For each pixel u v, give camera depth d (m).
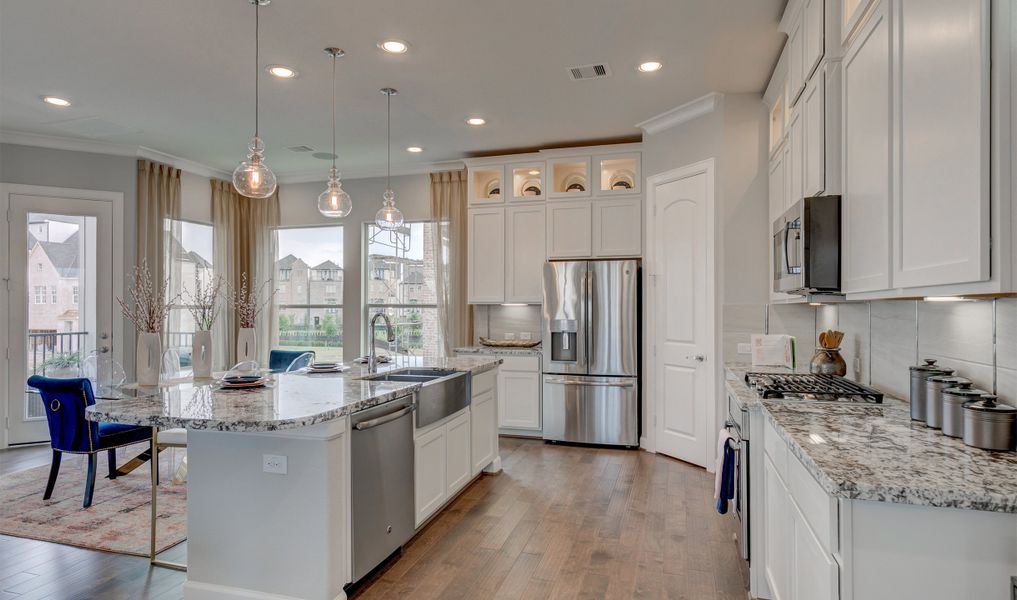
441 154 6.10
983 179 1.26
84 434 3.72
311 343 7.04
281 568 2.46
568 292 5.37
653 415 5.10
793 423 2.06
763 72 3.95
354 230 6.86
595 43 3.51
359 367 4.09
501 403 5.71
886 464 1.51
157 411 2.35
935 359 2.20
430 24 3.25
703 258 4.57
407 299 6.74
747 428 2.55
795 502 1.88
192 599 2.57
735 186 4.35
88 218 5.56
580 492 4.03
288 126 5.09
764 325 4.27
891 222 1.75
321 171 6.81
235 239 6.92
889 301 2.65
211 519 2.55
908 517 1.34
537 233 5.75
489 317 6.30
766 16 3.19
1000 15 1.23
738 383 3.10
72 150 5.48
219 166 6.52
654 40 3.47
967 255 1.32
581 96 4.40
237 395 2.77
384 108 4.63
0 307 5.19
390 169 6.51
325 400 2.62
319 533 2.42
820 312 3.98
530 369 5.63
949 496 1.29
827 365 3.24
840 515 1.38
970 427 1.68
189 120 4.89
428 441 3.35
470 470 4.01
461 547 3.13
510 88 4.22
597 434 5.29
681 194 4.80
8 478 4.36
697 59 3.74
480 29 3.31
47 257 5.40
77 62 3.74
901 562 1.34
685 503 3.79
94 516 3.60
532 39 3.45
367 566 2.70
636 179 5.41
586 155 5.57
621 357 5.22
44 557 3.04
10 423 5.25
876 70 1.88
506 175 5.88
